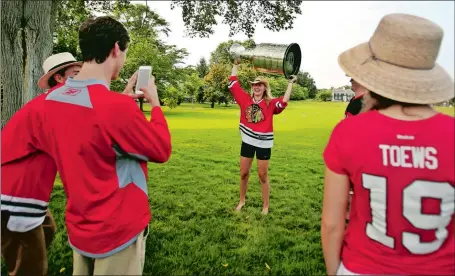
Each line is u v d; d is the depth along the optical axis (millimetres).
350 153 1239
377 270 1220
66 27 15289
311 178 6562
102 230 1626
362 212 1262
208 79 39406
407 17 1304
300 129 16406
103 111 1593
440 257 1191
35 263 2049
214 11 10117
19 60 6148
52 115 1681
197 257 3234
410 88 1227
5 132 1842
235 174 6742
